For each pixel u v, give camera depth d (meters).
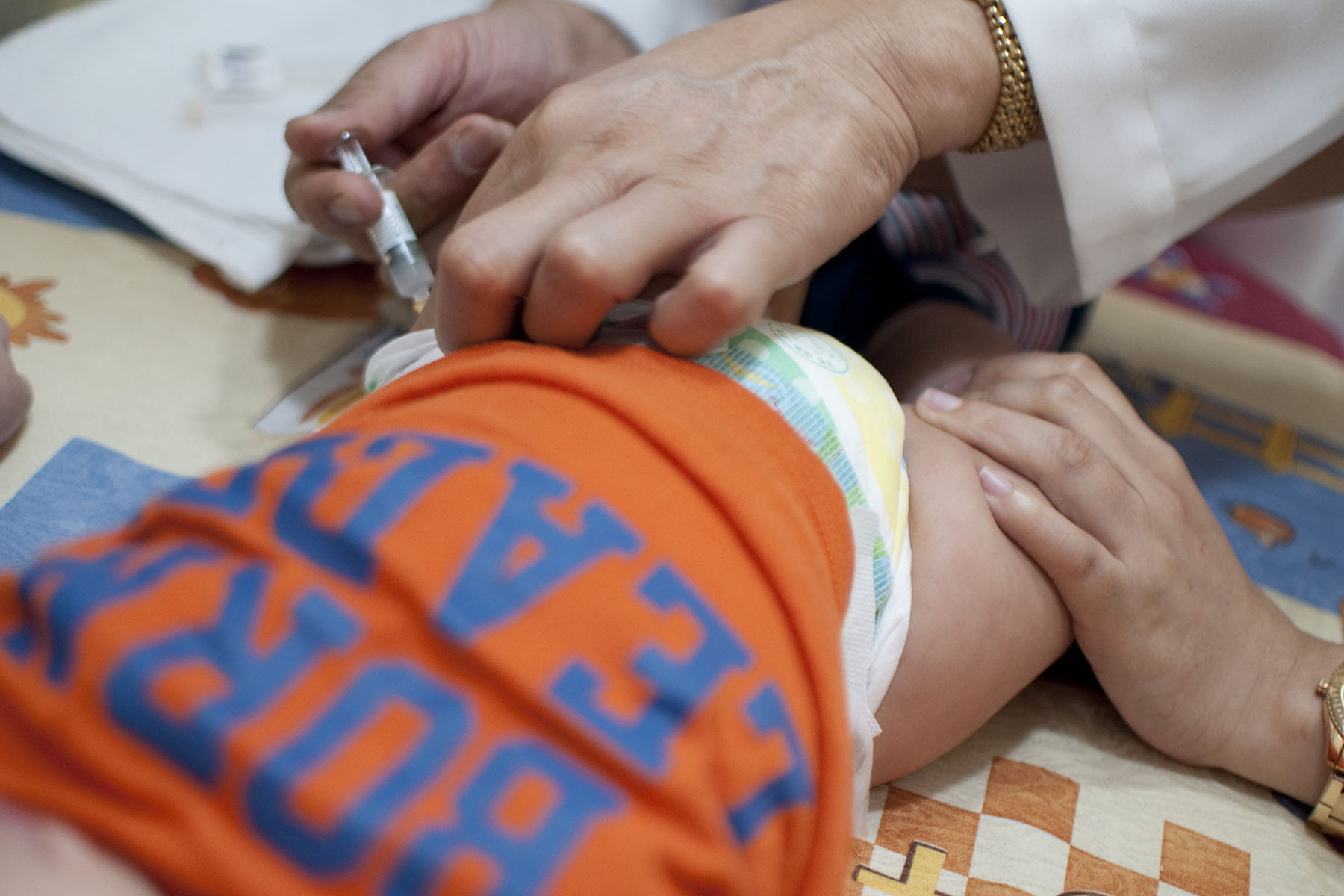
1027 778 0.59
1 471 0.65
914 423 0.62
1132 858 0.55
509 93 0.83
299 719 0.27
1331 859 0.57
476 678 0.29
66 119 0.97
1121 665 0.58
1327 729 0.57
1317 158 0.91
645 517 0.35
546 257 0.43
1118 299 1.24
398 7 1.20
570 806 0.28
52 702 0.26
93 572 0.29
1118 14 0.61
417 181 0.71
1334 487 0.93
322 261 0.91
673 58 0.55
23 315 0.80
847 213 0.54
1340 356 1.28
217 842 0.25
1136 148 0.65
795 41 0.57
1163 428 0.97
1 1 1.30
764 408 0.46
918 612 0.53
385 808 0.26
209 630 0.28
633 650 0.31
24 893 0.25
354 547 0.30
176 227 0.89
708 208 0.48
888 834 0.54
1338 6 0.65
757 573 0.37
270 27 1.14
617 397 0.40
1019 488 0.56
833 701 0.36
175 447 0.70
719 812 0.30
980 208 0.80
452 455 0.34
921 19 0.59
